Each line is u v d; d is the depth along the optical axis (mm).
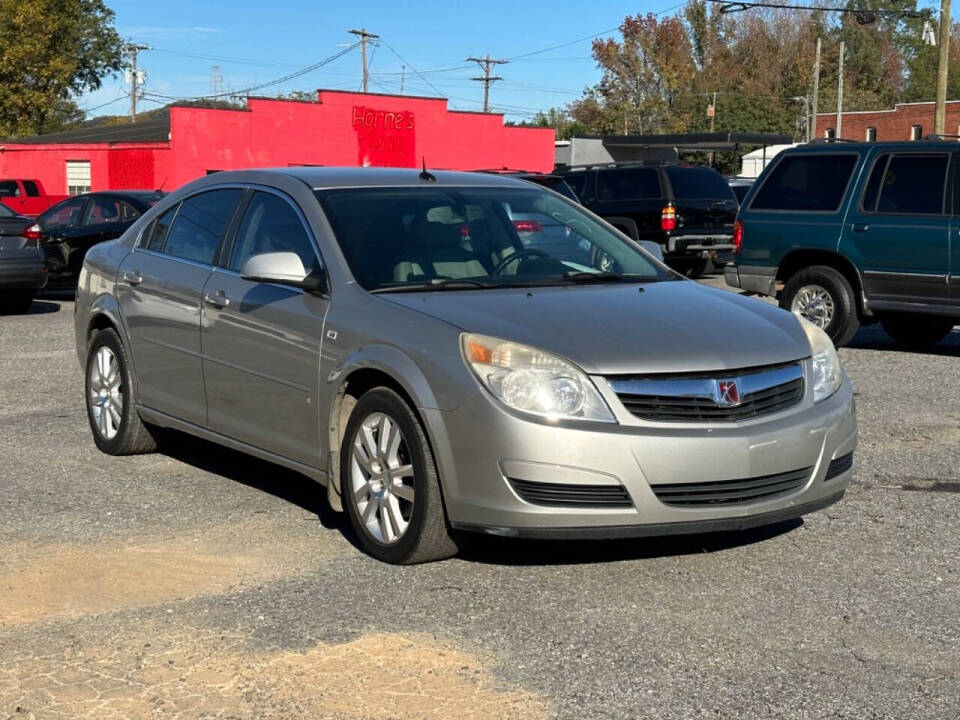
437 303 5398
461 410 4938
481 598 4938
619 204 20656
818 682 4137
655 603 4883
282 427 5957
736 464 4941
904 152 11695
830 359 5531
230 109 38156
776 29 90875
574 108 83438
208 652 4391
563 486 4812
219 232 6629
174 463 7277
